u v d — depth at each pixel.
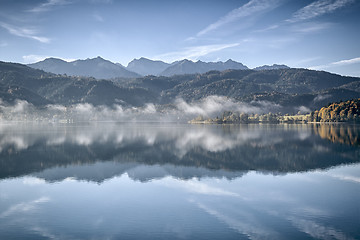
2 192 54.69
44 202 48.34
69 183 61.72
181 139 158.88
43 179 65.69
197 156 99.38
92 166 81.81
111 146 128.25
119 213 42.78
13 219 40.66
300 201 47.84
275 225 38.00
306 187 57.03
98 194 53.03
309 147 120.31
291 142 139.12
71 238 34.66
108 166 81.75
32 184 61.03
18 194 53.25
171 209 44.28
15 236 35.25
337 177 66.12
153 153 107.31
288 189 55.62
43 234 35.78
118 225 38.31
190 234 35.53
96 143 140.38
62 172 73.56
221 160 91.56
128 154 104.75
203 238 34.47
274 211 43.22
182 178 66.12
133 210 44.06
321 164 82.94
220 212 42.88
